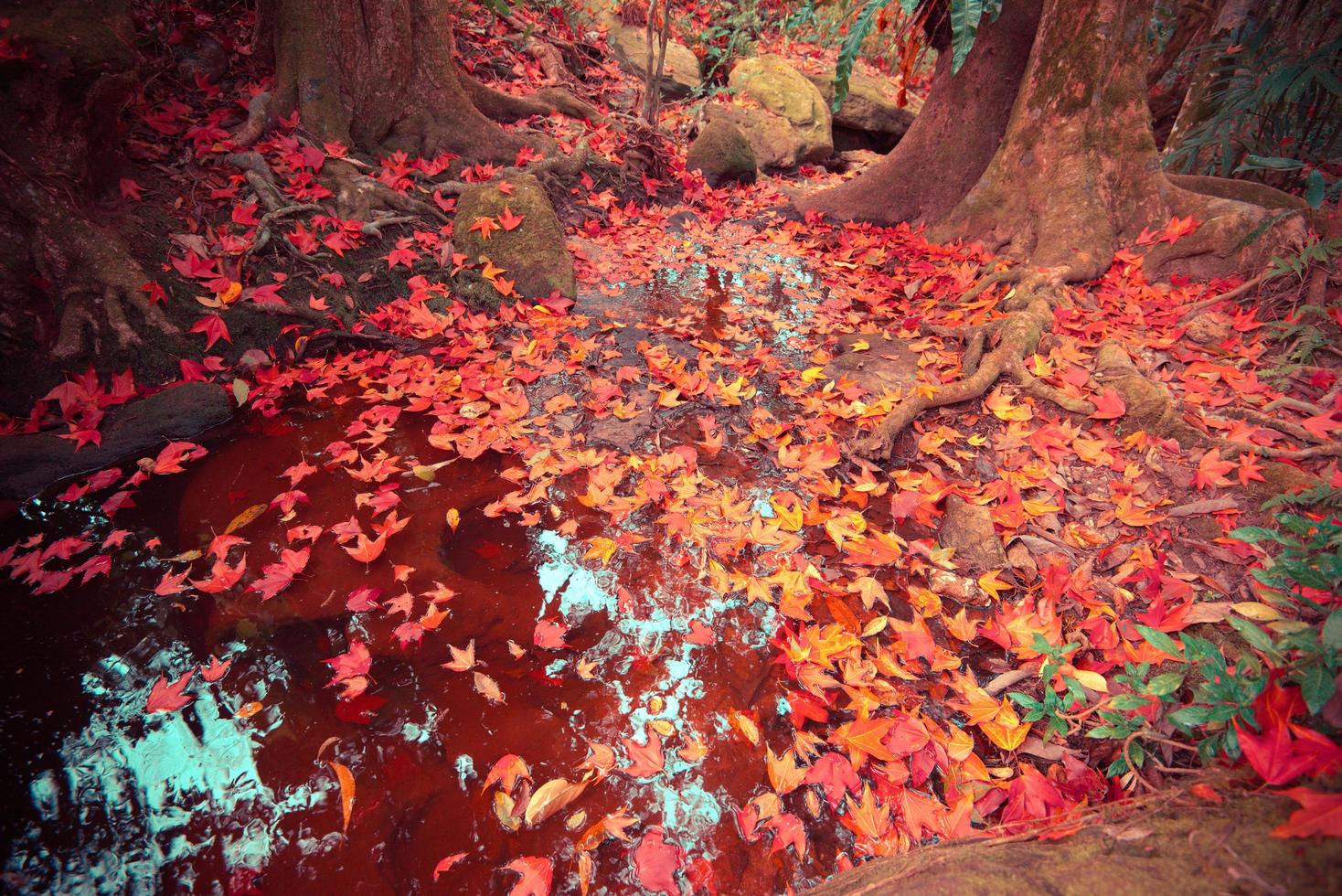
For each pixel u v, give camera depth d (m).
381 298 4.22
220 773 1.88
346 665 2.14
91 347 3.28
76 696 2.05
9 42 3.06
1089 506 2.91
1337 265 3.52
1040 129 4.90
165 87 4.60
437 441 3.18
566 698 2.14
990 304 4.37
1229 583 2.43
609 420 3.43
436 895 1.64
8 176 3.16
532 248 4.52
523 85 7.01
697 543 2.73
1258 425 3.00
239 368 3.57
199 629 2.28
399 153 4.90
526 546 2.71
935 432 3.34
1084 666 2.21
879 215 6.07
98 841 1.71
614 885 1.69
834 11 8.54
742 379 3.70
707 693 2.17
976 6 2.81
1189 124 5.57
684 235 5.83
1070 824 1.40
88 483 2.81
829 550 2.76
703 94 8.63
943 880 1.22
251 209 4.00
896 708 2.15
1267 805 1.20
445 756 1.96
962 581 2.59
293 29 4.60
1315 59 3.41
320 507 2.81
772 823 1.82
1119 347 3.61
